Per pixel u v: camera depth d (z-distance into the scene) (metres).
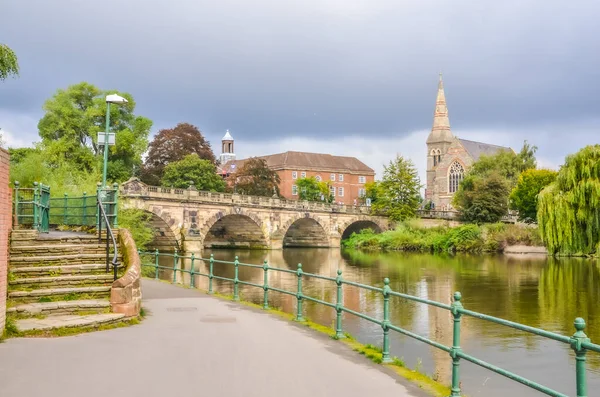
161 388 9.12
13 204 22.44
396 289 42.59
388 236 99.44
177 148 109.69
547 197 56.56
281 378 9.98
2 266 12.32
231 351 12.03
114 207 22.19
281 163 154.50
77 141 81.94
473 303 35.53
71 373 9.89
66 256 17.73
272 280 48.12
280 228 94.25
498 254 83.00
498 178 103.25
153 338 13.12
